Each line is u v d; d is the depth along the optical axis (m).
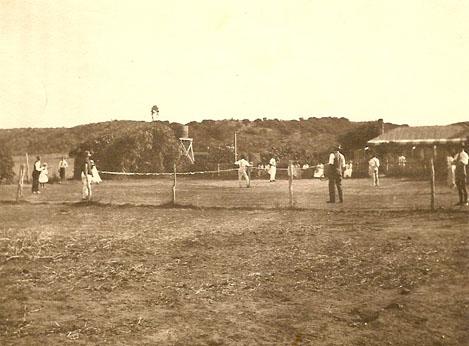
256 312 6.07
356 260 8.01
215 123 53.81
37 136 31.22
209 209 14.05
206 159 33.66
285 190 20.08
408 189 18.86
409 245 8.72
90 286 7.04
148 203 15.69
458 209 12.07
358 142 34.38
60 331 5.52
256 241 9.62
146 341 5.28
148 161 29.75
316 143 47.94
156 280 7.30
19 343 5.22
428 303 6.15
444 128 29.64
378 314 5.93
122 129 30.59
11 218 12.68
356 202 14.71
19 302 6.39
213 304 6.34
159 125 30.77
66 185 24.19
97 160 28.70
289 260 8.20
